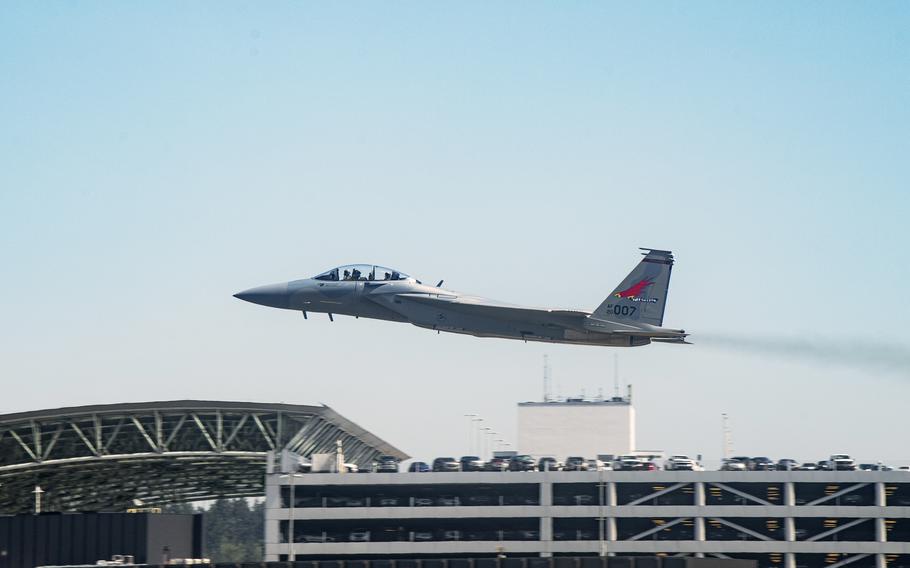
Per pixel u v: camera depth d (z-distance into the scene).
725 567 167.75
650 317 196.00
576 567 163.88
